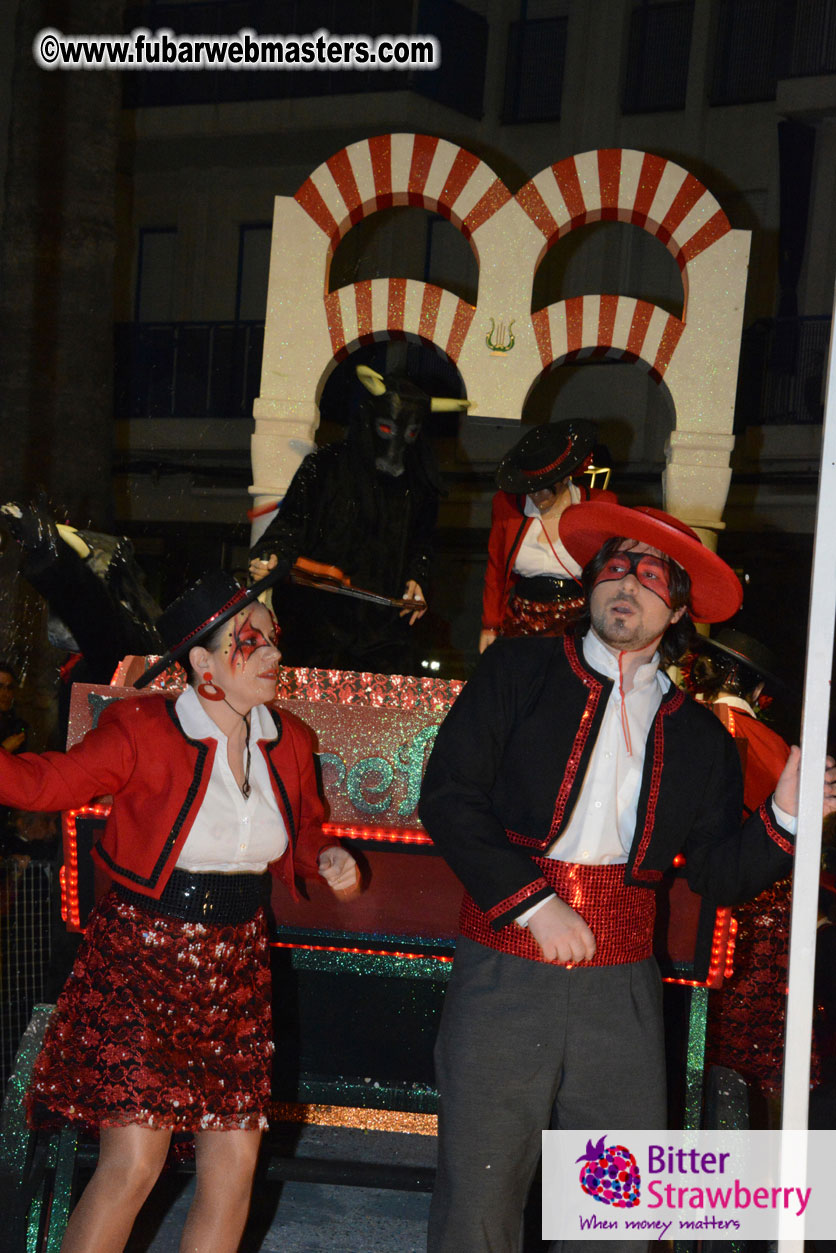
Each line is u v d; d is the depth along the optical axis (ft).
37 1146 11.18
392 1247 12.62
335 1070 11.93
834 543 8.93
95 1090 9.39
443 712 11.87
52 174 32.45
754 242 53.83
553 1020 9.43
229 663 10.09
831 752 13.91
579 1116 9.71
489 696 9.84
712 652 15.20
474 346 16.12
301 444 16.34
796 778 9.43
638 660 9.97
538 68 57.00
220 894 9.95
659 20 54.85
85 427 32.68
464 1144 9.43
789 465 52.01
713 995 13.62
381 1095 11.80
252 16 58.23
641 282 52.95
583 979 9.50
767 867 9.54
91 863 11.31
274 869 10.99
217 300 60.08
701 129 54.34
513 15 57.16
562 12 56.54
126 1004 9.56
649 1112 9.68
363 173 16.14
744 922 13.66
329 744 11.90
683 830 9.86
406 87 56.13
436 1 56.44
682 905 11.33
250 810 10.03
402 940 11.68
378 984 11.91
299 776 10.78
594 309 16.03
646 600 9.79
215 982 9.89
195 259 60.03
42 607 30.50
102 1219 9.17
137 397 60.29
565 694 9.82
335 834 11.75
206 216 59.88
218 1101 9.80
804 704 8.98
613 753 9.80
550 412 53.67
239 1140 9.87
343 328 16.22
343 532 16.67
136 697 10.36
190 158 59.82
